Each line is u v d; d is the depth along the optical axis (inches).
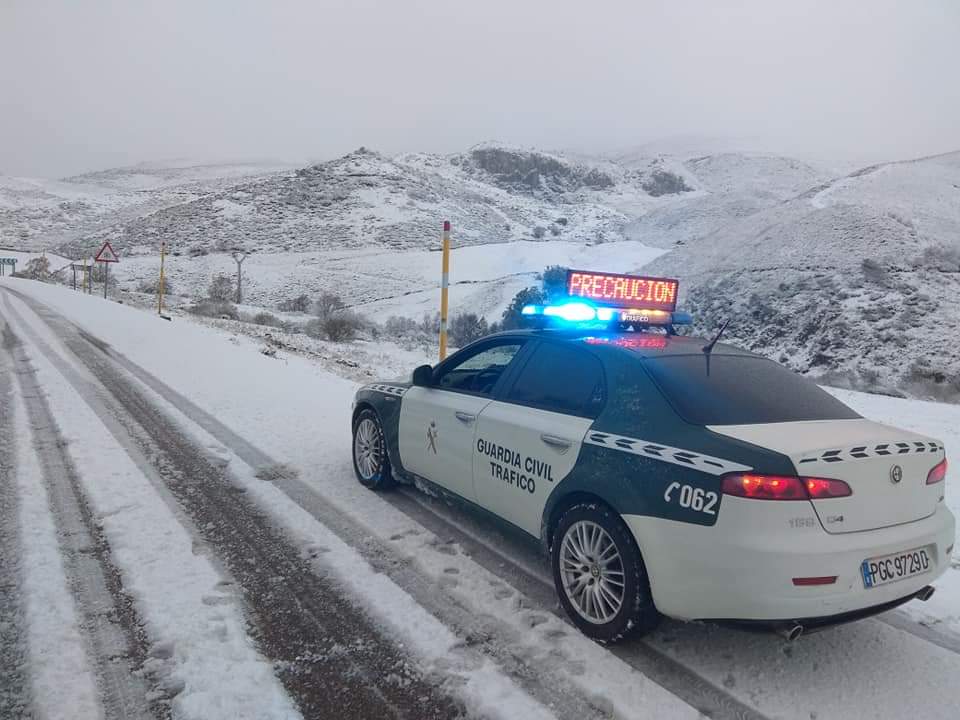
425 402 202.4
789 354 1381.6
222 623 140.8
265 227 5433.1
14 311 894.4
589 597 141.3
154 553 173.8
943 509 139.7
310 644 134.9
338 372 553.3
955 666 136.4
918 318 1306.6
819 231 2112.5
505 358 185.3
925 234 1984.5
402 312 2625.5
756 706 120.4
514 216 7554.1
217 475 243.8
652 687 124.5
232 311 1462.8
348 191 6535.4
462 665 129.3
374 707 116.3
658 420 135.5
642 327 187.6
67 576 158.2
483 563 175.0
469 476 181.0
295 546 182.7
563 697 120.7
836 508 119.2
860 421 144.5
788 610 115.1
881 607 124.1
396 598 155.0
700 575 120.6
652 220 6279.5
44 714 109.9
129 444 277.9
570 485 144.5
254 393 404.5
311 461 267.3
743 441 123.5
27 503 204.1
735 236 2623.0
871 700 123.6
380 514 209.3
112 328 746.8
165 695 116.6
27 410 326.0
